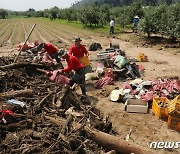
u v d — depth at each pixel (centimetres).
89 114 814
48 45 1330
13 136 651
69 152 605
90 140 673
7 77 1027
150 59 1791
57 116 767
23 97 890
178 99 871
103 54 1609
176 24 2309
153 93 1045
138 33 3066
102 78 1223
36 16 10838
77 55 1207
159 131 821
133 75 1304
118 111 957
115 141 666
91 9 4041
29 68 1194
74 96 916
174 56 1909
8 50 2073
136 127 844
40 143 632
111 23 3191
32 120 723
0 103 818
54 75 1061
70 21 5519
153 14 2655
